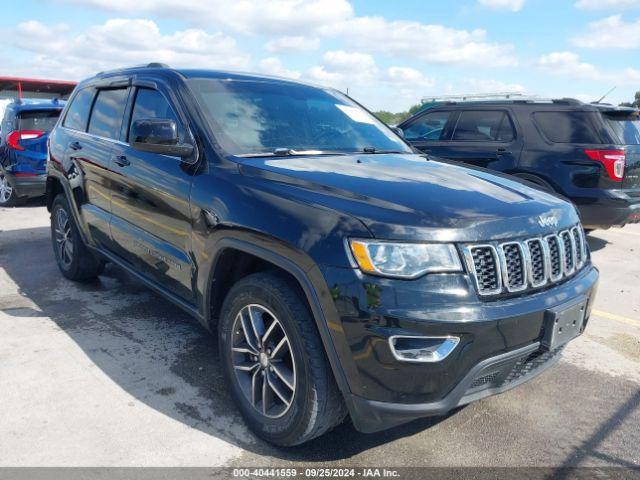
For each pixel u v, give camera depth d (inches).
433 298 85.0
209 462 99.2
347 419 114.8
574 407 123.3
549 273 99.0
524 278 94.3
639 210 250.4
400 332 83.7
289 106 145.4
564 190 255.0
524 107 271.7
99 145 163.6
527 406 123.4
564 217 107.5
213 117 128.6
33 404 115.4
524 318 91.0
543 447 107.9
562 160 255.1
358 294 85.6
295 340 94.4
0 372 128.7
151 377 128.9
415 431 112.0
